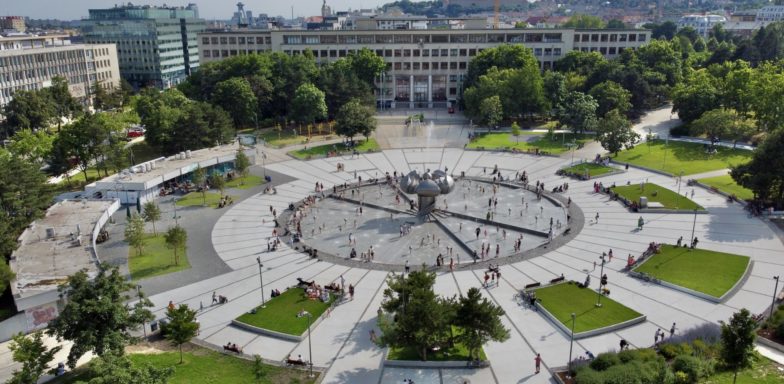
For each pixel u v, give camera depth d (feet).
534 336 197.67
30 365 162.20
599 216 315.37
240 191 378.12
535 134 521.24
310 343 189.37
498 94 547.08
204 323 212.23
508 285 238.07
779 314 196.44
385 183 393.91
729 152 419.54
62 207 296.30
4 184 259.39
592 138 497.46
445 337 182.29
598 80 575.79
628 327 201.87
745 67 497.46
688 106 488.44
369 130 489.26
